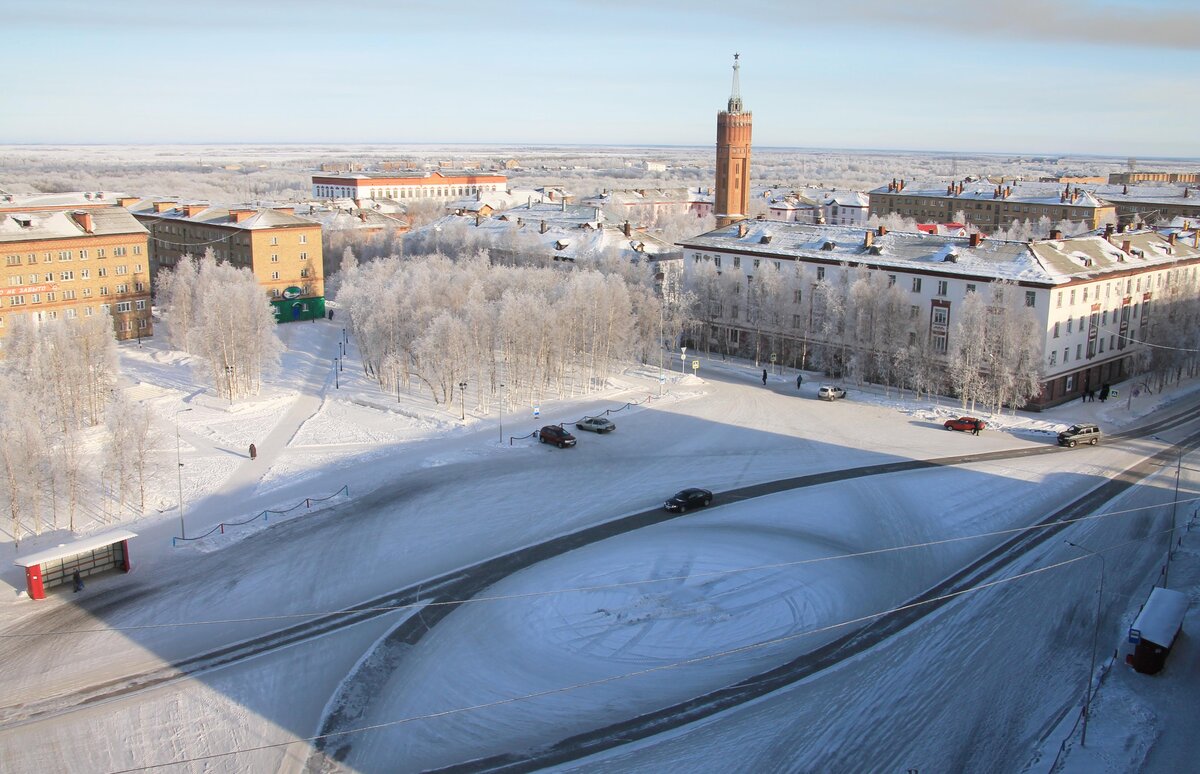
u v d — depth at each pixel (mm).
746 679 46625
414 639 50938
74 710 44469
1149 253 112938
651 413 95688
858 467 78438
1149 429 90875
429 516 67938
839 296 109500
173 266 162375
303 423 92750
